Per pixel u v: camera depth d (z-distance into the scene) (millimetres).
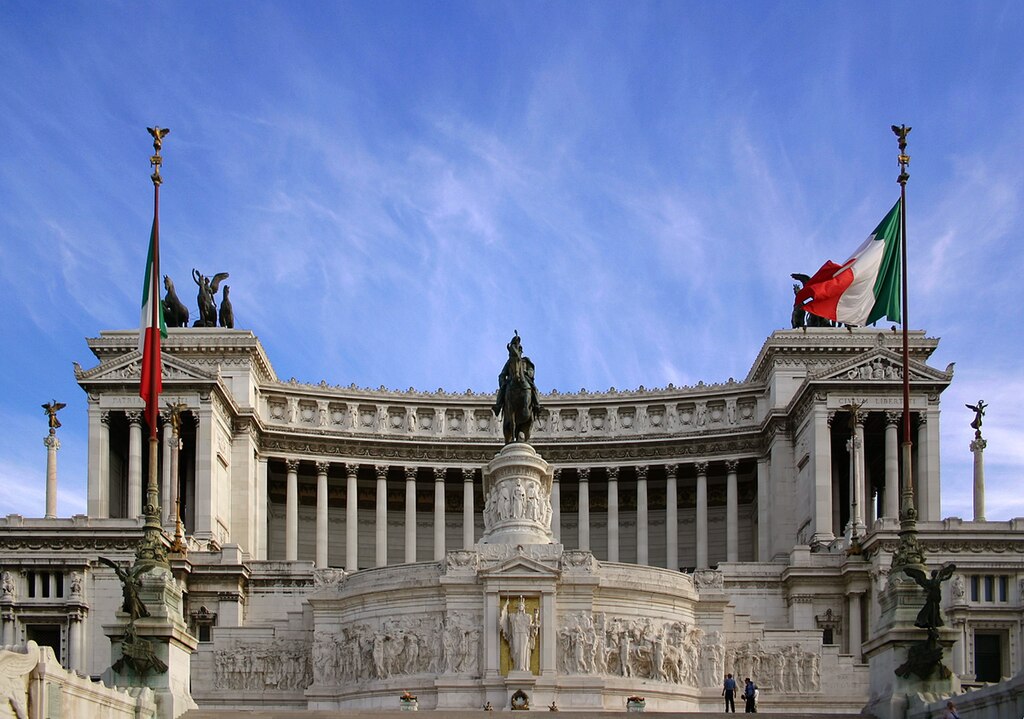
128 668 69625
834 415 136500
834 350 146000
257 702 101688
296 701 101500
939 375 135500
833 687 102125
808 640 103000
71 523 116250
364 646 97875
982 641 114938
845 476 142000
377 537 151750
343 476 157000
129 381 137125
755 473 154875
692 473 156625
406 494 154125
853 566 116938
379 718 72812
